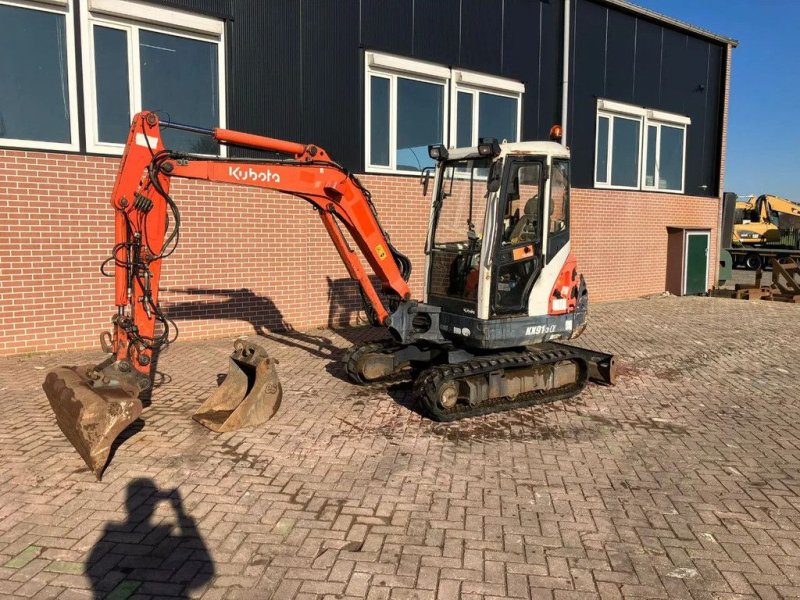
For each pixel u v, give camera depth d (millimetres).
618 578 3332
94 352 7941
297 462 4742
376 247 6195
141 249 4988
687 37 15047
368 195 6223
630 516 4023
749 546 3688
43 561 3393
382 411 6000
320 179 5832
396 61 10289
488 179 5918
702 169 15969
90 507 3984
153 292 5117
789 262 15289
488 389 5965
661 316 12211
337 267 10133
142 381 4879
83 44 7766
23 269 7582
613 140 13961
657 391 6977
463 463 4812
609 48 13461
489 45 11562
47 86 7668
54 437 5125
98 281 8062
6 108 7465
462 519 3928
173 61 8484
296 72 9406
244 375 5984
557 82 12734
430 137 11062
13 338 7621
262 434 5301
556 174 6367
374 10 10070
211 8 8594
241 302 9250
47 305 7770
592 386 7156
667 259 15414
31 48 7543
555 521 3934
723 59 15969
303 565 3395
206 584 3217
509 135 12211
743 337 10141
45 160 7586
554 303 6469
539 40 12320
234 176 5371
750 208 29156
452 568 3389
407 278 6594
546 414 6102
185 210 8602
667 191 15211
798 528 3912
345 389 6691
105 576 3268
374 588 3201
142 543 3590
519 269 6180
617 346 9336
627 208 14234
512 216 6070
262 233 9305
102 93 8031
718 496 4340
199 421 5512
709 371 7891
